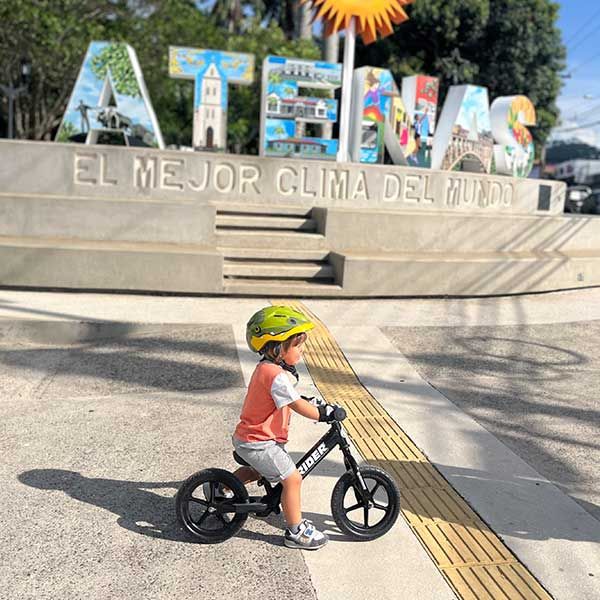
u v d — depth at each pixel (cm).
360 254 700
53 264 624
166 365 485
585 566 261
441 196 842
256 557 261
